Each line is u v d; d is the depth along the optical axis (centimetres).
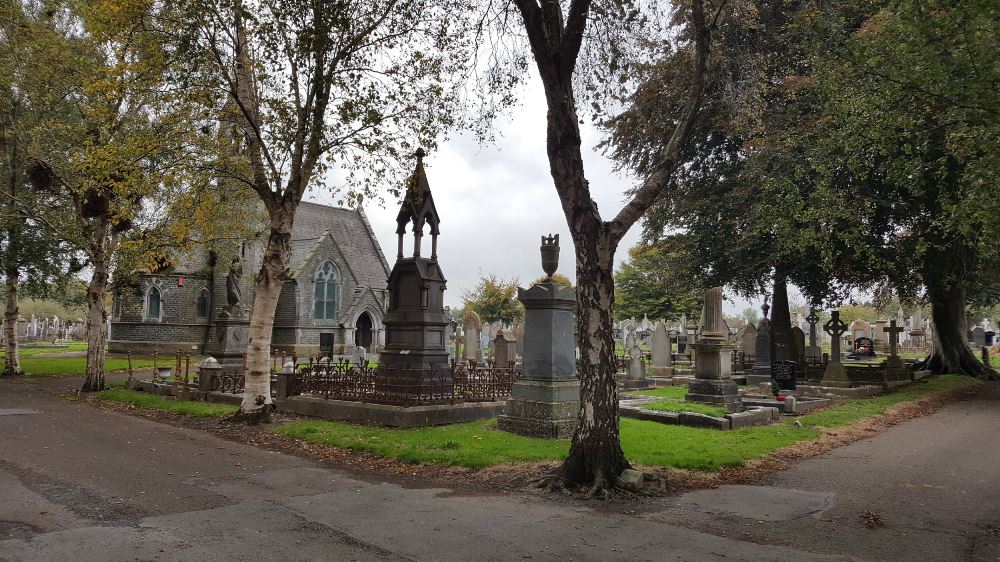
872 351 4122
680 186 2881
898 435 1383
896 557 610
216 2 1342
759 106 2359
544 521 711
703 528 696
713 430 1314
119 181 1692
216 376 1859
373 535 651
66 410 1652
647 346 4759
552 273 1309
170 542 613
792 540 658
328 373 1691
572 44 870
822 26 1380
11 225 2498
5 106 2234
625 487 835
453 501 795
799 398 1952
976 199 1070
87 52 2081
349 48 1427
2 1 2092
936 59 950
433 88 1553
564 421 1209
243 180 1488
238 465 994
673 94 2436
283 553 589
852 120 1652
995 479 953
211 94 1463
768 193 2311
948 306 2878
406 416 1310
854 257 2192
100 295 2153
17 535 627
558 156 882
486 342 4044
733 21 2220
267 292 1465
